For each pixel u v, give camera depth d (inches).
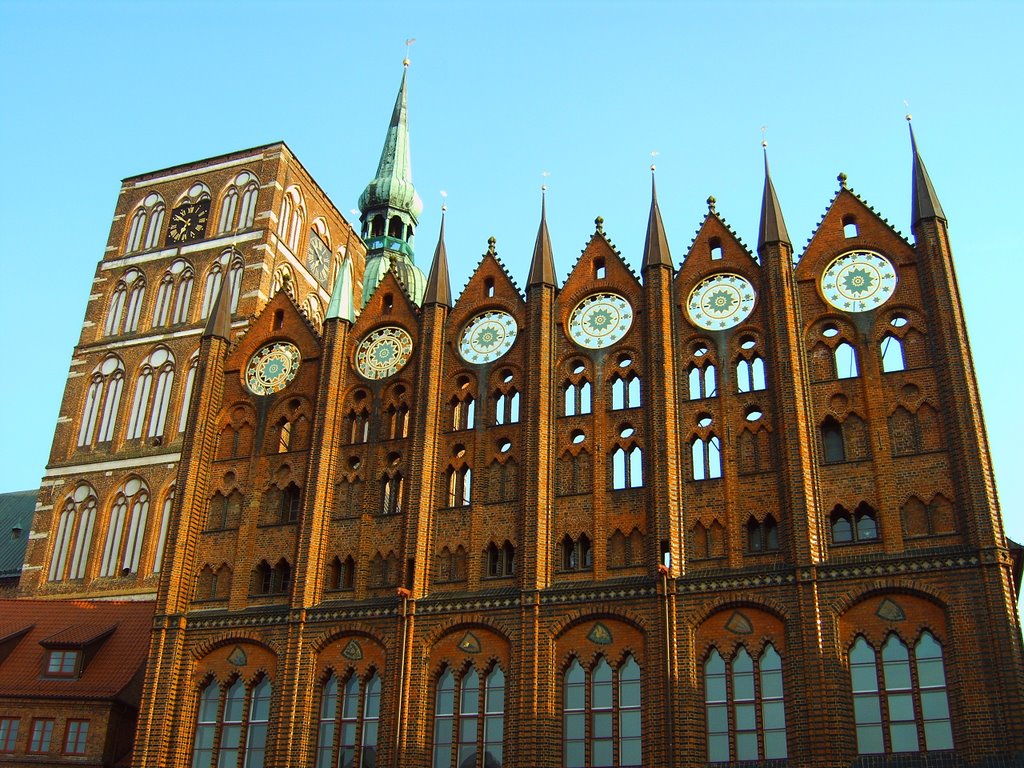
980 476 1900.8
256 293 3250.5
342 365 2490.2
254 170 3499.0
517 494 2209.6
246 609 2285.9
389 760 2044.8
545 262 2409.0
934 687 1807.3
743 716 1884.8
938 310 2068.2
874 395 2049.7
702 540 2043.6
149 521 3004.4
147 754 2183.8
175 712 2228.1
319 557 2287.2
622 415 2203.5
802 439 2030.0
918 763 1754.4
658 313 2249.0
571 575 2094.0
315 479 2346.2
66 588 2992.1
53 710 2428.6
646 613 1996.8
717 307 2247.8
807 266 2214.6
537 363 2289.6
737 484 2062.0
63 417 3275.1
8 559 3400.6
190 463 2458.2
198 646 2271.2
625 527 2098.9
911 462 1973.4
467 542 2202.3
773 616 1930.4
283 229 3459.6
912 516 1936.5
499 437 2278.5
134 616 2672.2
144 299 3405.5
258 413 2511.1
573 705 1993.1
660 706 1919.3
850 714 1824.6
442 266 2516.0
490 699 2052.2
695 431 2142.0
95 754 2358.5
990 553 1838.1
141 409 3211.1
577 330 2338.8
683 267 2311.8
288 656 2186.3
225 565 2368.4
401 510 2283.5
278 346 2583.7
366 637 2175.2
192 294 3348.9
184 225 3506.4
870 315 2128.4
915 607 1861.5
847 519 1983.3
